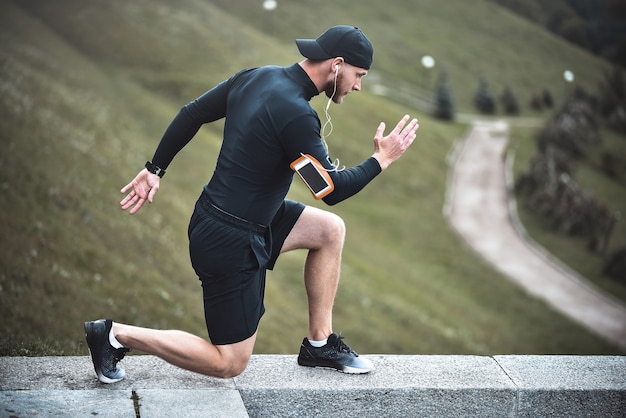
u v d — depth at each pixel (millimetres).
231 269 3395
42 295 14859
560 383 3863
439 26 108875
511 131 81750
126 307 17000
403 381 3789
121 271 19172
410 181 56625
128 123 38375
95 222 21203
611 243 55156
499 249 49406
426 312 32531
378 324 28188
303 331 22688
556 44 117250
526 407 3811
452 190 58938
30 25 51438
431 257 44594
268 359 3990
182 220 27688
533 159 68438
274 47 68125
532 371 4000
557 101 99625
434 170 61469
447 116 80688
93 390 3504
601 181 74750
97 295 16719
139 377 3695
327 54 3340
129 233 22422
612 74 111875
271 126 3270
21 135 23953
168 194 30203
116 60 52812
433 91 88438
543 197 58656
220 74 55750
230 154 3359
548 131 80562
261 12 91375
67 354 5168
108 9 59562
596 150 82375
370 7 105750
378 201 51500
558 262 49250
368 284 33031
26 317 13023
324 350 3869
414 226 48719
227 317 3453
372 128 61344
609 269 48406
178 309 18781
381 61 91562
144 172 3719
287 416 3672
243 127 3324
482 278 43031
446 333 30625
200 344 3498
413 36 102812
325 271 3857
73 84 40406
